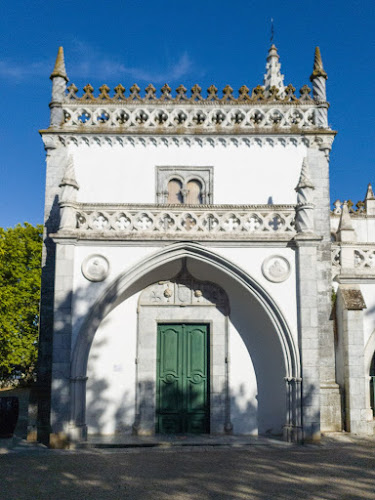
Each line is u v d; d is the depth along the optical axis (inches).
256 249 504.1
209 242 502.0
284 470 379.6
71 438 466.3
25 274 1142.3
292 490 327.9
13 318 1069.1
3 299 989.2
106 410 531.5
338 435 508.4
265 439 498.0
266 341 542.9
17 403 483.8
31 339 1124.5
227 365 542.9
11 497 314.7
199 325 555.5
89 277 491.5
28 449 462.0
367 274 556.4
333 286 581.6
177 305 551.8
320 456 423.2
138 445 471.8
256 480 352.2
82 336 482.0
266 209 514.6
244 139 595.5
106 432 528.1
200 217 511.5
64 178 506.6
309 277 490.3
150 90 600.7
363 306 530.9
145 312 551.5
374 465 391.2
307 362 478.3
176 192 590.9
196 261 512.7
